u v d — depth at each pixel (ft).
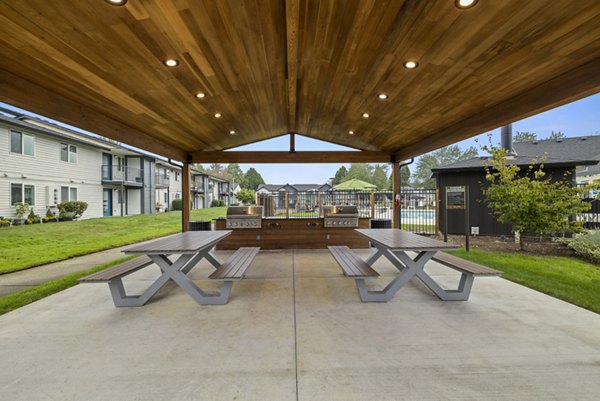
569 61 8.16
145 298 9.57
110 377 5.68
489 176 19.95
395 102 13.02
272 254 18.40
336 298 10.23
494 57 8.31
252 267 14.93
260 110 16.51
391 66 9.93
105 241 24.57
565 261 15.67
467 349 6.67
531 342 6.97
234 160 22.91
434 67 9.41
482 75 9.42
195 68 10.03
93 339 7.25
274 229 20.31
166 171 69.36
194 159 22.82
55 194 39.91
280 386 5.39
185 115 14.51
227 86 12.23
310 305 9.57
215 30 8.13
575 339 7.09
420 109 13.23
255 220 20.10
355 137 20.72
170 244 10.33
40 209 37.63
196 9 7.07
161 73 9.93
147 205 58.90
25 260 16.71
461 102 11.75
